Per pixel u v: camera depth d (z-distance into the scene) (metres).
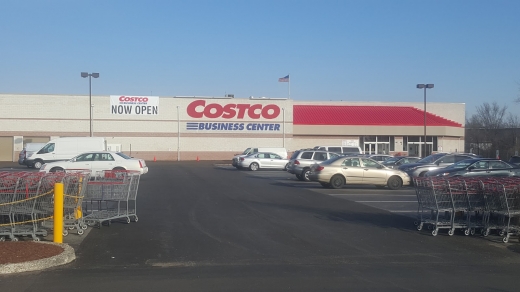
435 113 64.88
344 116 59.91
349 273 8.84
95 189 13.08
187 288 7.79
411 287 7.99
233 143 56.78
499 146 55.94
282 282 8.19
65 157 32.34
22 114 51.88
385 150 58.72
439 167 25.48
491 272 9.05
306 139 57.97
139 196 19.70
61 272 8.64
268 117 57.38
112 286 7.85
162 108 55.16
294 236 12.04
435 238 12.11
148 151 54.88
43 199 11.27
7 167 40.03
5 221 11.38
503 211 11.92
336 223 13.94
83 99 53.00
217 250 10.47
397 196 20.81
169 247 10.67
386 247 11.03
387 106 64.69
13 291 7.52
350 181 23.66
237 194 20.72
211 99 56.34
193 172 35.81
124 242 11.10
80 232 11.78
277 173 35.56
